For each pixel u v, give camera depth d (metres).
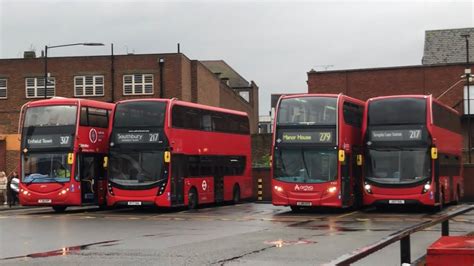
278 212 25.38
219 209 27.58
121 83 49.22
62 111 25.62
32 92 49.94
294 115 24.48
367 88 51.62
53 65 49.88
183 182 25.66
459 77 49.47
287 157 24.25
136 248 13.27
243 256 12.01
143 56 49.06
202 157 27.55
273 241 14.59
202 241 14.61
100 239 15.17
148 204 24.41
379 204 24.25
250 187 33.00
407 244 6.71
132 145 24.89
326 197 23.56
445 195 26.33
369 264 11.15
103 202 26.64
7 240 15.09
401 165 23.83
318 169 23.80
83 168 25.52
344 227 18.38
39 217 23.27
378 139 24.28
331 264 4.96
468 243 7.04
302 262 11.23
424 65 50.41
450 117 28.92
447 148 27.45
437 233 16.62
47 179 25.09
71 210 27.84
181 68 48.72
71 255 12.23
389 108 24.45
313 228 18.05
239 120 32.09
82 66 49.66
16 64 50.06
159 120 24.83
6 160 41.22
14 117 49.84
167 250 12.90
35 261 11.45
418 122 23.97
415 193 23.48
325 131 23.97
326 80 52.50
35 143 25.52
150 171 24.53
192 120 26.81
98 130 26.77
